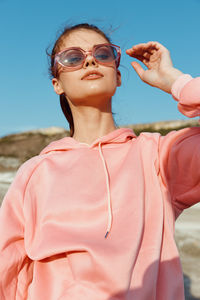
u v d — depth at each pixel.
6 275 1.53
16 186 1.68
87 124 1.76
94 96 1.67
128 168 1.56
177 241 5.57
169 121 27.34
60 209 1.50
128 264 1.31
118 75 1.96
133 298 1.29
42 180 1.65
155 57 1.72
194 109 1.47
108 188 1.50
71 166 1.65
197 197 1.49
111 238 1.39
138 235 1.38
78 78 1.67
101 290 1.29
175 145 1.55
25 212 1.61
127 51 1.76
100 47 1.68
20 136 31.09
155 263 1.35
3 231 1.57
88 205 1.48
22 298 1.54
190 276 4.29
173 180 1.55
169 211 1.49
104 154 1.67
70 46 1.80
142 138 1.69
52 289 1.41
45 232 1.49
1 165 22.81
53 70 1.92
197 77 1.47
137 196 1.48
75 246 1.39
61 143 1.79
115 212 1.46
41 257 1.43
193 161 1.47
